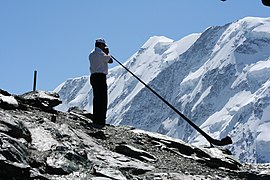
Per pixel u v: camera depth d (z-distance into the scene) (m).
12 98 20.58
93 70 22.47
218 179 18.33
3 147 13.83
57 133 17.38
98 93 22.36
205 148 22.58
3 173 13.27
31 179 13.86
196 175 18.16
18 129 15.45
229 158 21.98
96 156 16.97
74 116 22.36
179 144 21.44
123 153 18.73
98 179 14.88
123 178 15.34
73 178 14.66
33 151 15.34
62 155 15.38
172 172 17.73
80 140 17.88
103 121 22.41
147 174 16.94
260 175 20.08
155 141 21.39
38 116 19.97
